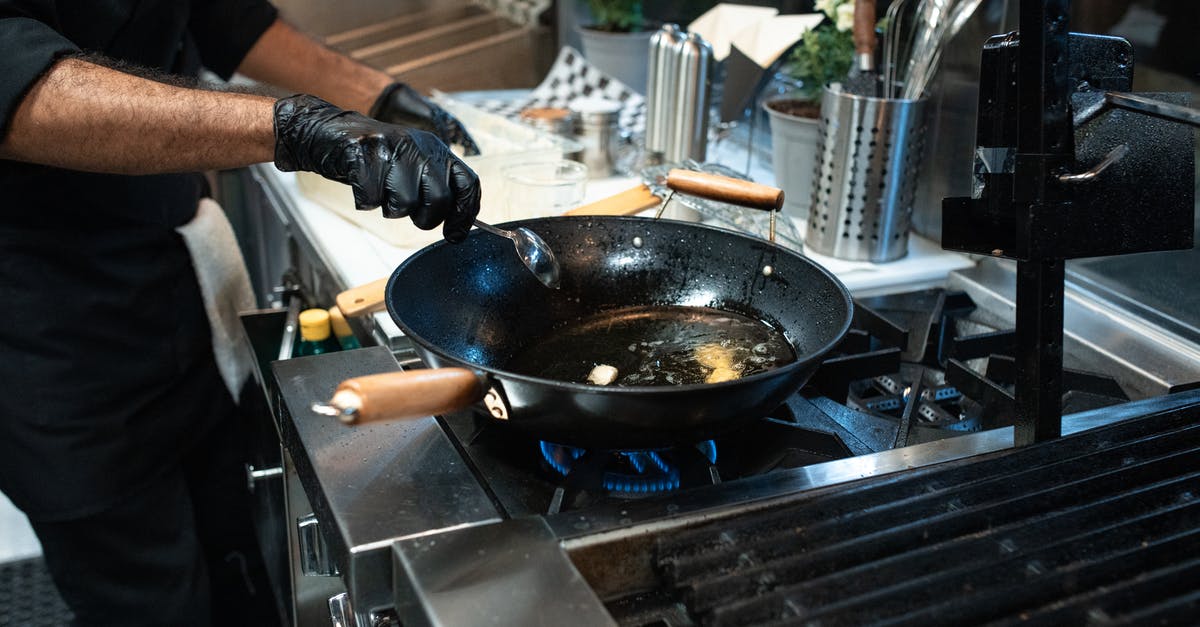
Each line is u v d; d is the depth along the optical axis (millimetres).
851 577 646
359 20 2584
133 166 1023
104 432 1450
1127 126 771
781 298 1016
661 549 693
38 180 1315
